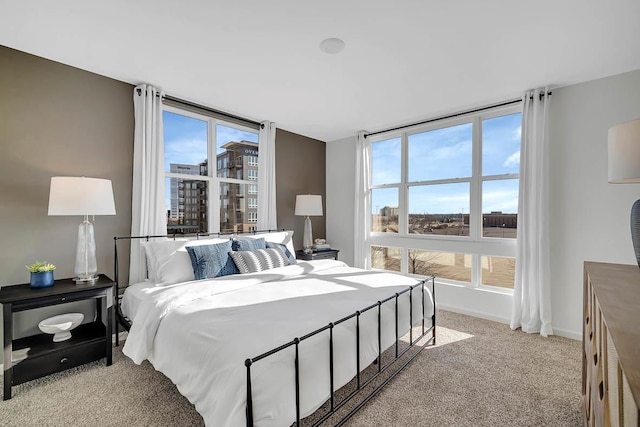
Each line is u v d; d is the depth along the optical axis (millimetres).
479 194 3387
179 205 3135
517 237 2928
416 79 2664
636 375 545
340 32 1970
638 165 1056
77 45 2125
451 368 2164
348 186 4609
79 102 2455
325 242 4379
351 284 2318
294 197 4379
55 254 2338
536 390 1897
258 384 1146
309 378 1335
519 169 2941
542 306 2752
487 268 3338
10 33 1977
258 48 2164
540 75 2568
